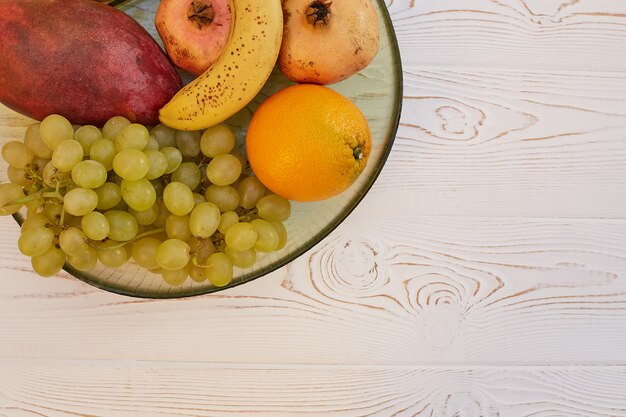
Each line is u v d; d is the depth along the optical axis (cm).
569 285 63
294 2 53
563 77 63
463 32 62
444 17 62
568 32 63
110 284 57
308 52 53
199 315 62
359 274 62
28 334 61
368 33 53
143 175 51
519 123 63
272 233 54
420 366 63
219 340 62
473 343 63
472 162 63
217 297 62
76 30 52
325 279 62
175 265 52
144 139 52
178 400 62
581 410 63
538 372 63
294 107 51
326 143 51
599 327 63
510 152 63
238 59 52
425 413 62
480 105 63
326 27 53
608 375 63
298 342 62
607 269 64
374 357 62
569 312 63
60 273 61
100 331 61
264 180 54
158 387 62
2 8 51
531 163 63
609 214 64
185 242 54
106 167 53
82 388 62
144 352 62
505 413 63
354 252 62
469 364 63
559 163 63
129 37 53
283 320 62
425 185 62
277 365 62
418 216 62
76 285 61
